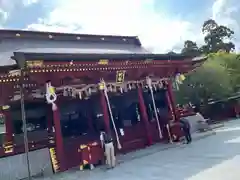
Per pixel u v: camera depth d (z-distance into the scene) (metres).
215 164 11.98
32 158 13.54
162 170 12.14
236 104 29.53
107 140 13.99
